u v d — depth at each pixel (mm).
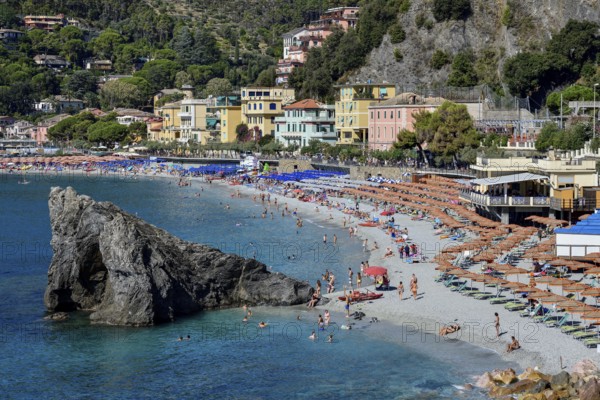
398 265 116000
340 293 103188
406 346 84188
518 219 137500
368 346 84625
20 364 81562
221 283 99500
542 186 139000
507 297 96375
